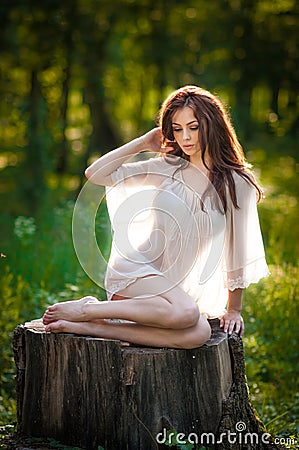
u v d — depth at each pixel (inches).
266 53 755.4
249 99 751.7
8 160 639.1
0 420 258.1
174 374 197.9
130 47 774.5
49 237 418.6
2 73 693.3
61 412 202.5
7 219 500.4
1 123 675.4
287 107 759.7
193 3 761.0
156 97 818.2
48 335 203.0
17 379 211.8
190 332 198.5
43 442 201.9
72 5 704.4
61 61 721.0
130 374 195.9
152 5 753.0
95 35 713.0
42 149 629.3
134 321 200.1
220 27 761.0
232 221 217.3
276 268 349.4
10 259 385.4
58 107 741.3
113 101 795.4
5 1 666.8
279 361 299.1
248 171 219.0
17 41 676.7
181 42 757.9
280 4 764.6
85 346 198.5
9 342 300.5
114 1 729.6
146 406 196.4
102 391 198.1
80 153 717.3
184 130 210.7
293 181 620.1
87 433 199.8
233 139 218.2
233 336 211.0
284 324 310.7
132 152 218.5
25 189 599.2
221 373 201.9
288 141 703.7
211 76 749.3
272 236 412.2
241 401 208.4
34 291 343.0
